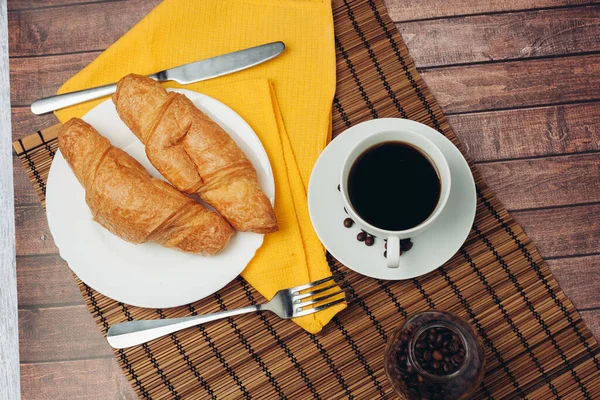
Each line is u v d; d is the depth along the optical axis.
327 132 0.65
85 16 0.69
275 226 0.61
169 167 0.61
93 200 0.60
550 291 0.63
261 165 0.64
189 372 0.63
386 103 0.66
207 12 0.68
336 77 0.67
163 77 0.66
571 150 0.66
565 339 0.63
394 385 0.58
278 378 0.63
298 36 0.67
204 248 0.61
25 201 0.66
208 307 0.64
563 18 0.68
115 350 0.64
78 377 0.65
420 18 0.68
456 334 0.57
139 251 0.63
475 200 0.61
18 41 0.69
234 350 0.63
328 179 0.62
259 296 0.64
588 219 0.65
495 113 0.67
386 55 0.67
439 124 0.66
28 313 0.65
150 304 0.61
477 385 0.57
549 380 0.62
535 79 0.67
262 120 0.65
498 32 0.68
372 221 0.59
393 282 0.64
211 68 0.66
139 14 0.69
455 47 0.67
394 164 0.60
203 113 0.63
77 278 0.65
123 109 0.62
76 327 0.65
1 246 0.69
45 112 0.66
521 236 0.64
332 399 0.63
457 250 0.61
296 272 0.64
